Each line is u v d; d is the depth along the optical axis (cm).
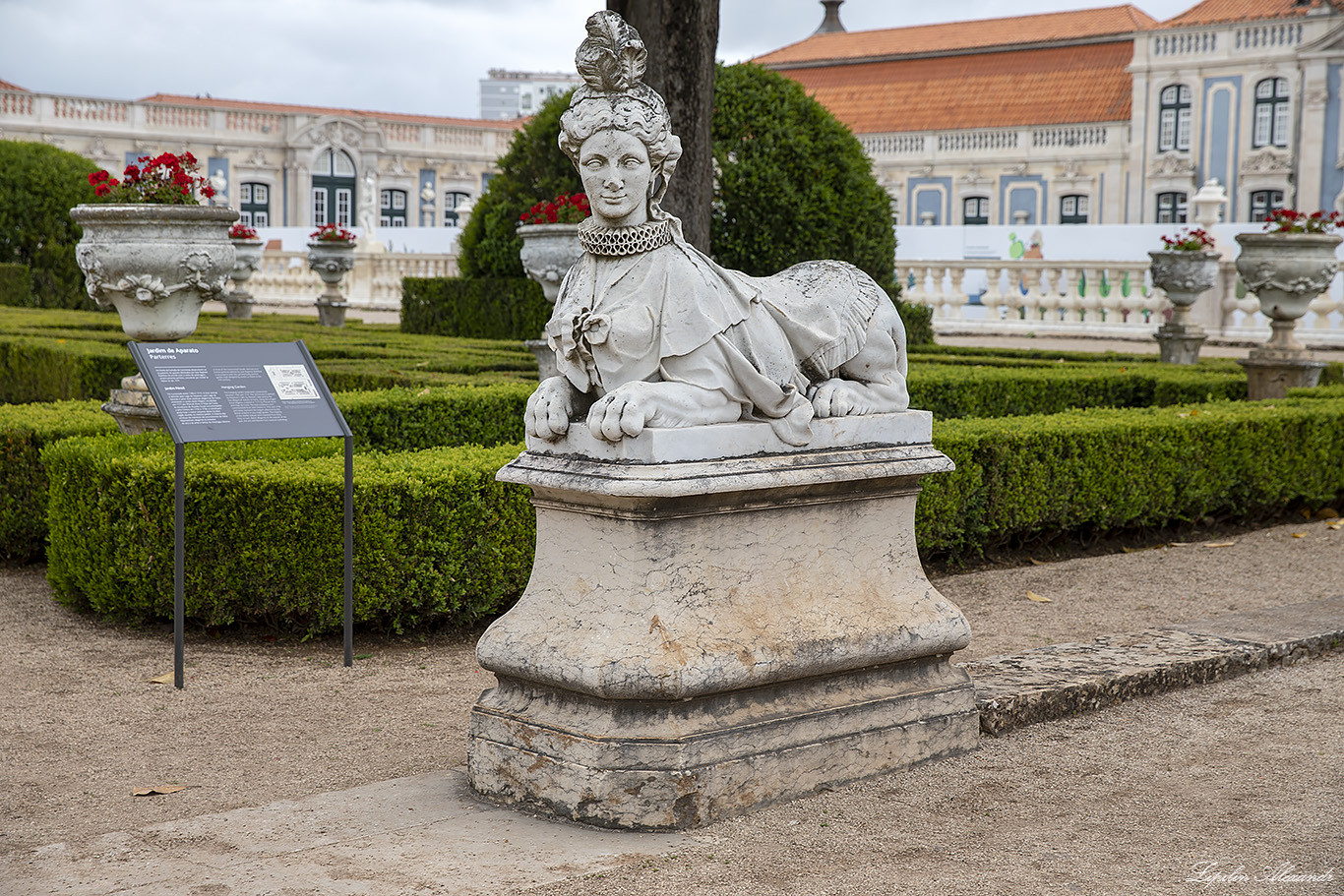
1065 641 509
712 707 323
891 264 1529
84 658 477
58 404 713
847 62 4722
